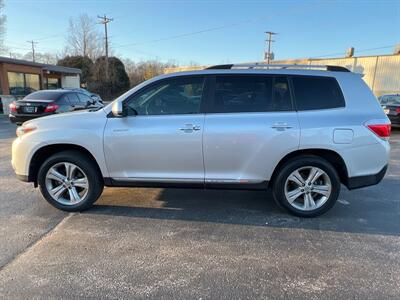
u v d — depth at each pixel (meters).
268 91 3.98
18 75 22.55
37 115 10.55
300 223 3.98
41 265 3.01
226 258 3.16
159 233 3.68
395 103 12.61
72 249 3.30
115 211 4.30
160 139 3.95
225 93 4.00
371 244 3.46
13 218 4.05
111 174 4.12
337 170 4.12
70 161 4.14
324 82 4.00
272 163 3.94
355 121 3.89
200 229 3.79
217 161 3.96
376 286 2.73
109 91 46.06
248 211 4.34
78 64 46.69
